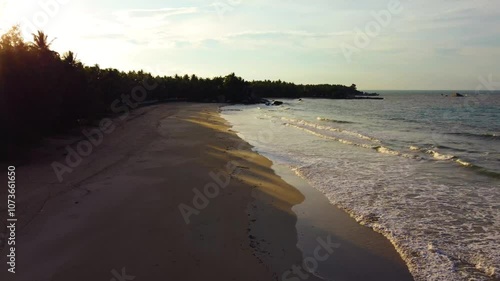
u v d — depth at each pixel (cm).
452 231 1007
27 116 1706
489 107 6869
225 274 754
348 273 791
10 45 1662
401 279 772
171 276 730
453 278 768
